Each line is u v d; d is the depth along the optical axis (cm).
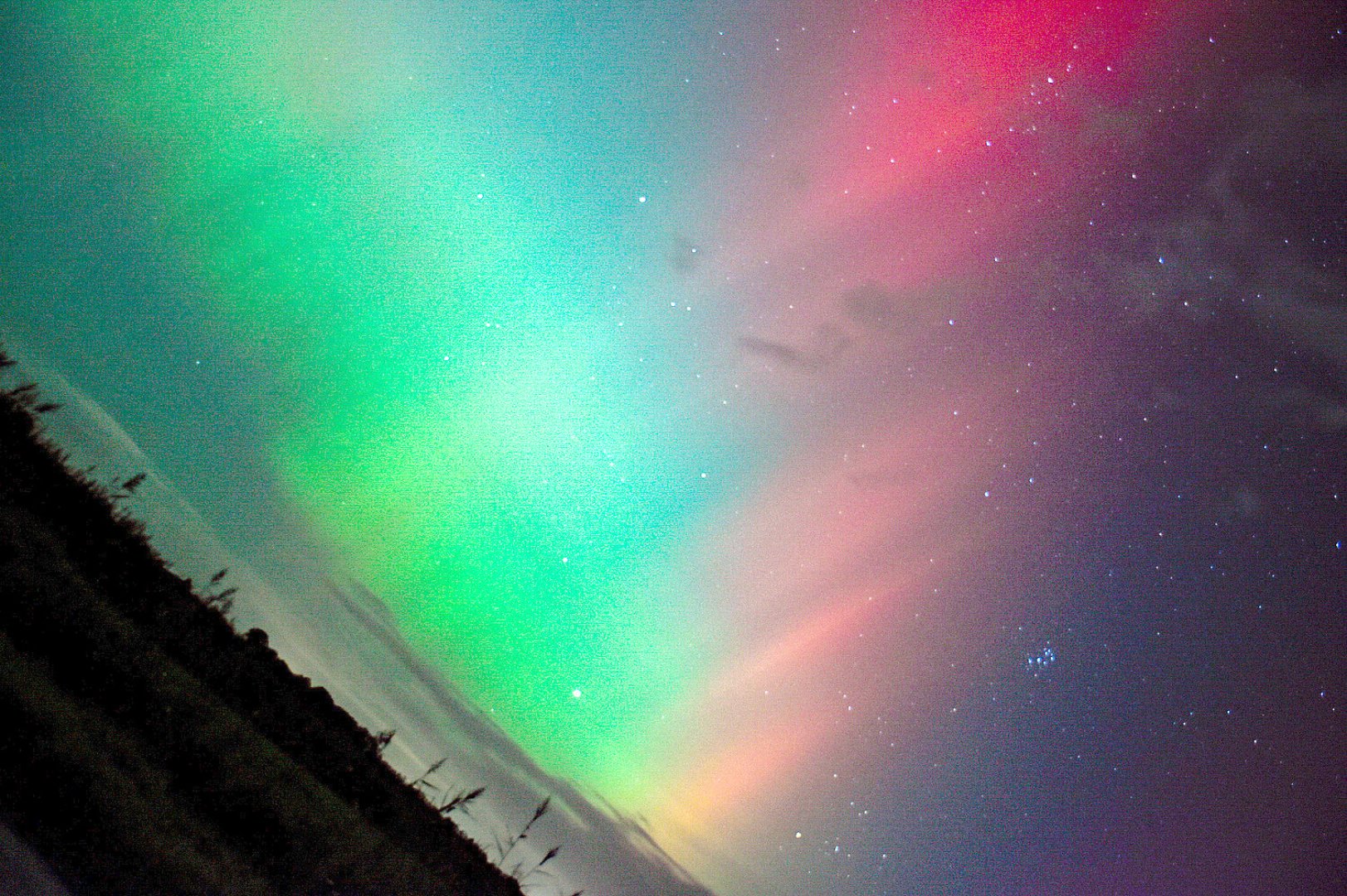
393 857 1043
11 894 415
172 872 538
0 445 1069
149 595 1188
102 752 623
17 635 748
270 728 1302
